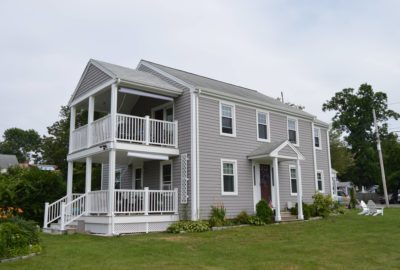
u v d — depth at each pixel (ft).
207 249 31.91
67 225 48.19
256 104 60.34
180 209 49.65
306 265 25.58
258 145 59.57
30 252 28.50
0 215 32.32
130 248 32.07
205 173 50.75
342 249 32.01
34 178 59.31
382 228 45.88
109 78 48.26
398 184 140.77
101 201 45.55
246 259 27.73
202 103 52.47
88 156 50.11
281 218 55.57
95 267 24.20
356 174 148.25
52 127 104.53
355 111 148.66
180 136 52.01
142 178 58.39
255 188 57.57
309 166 69.46
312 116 71.56
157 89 50.24
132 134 47.29
